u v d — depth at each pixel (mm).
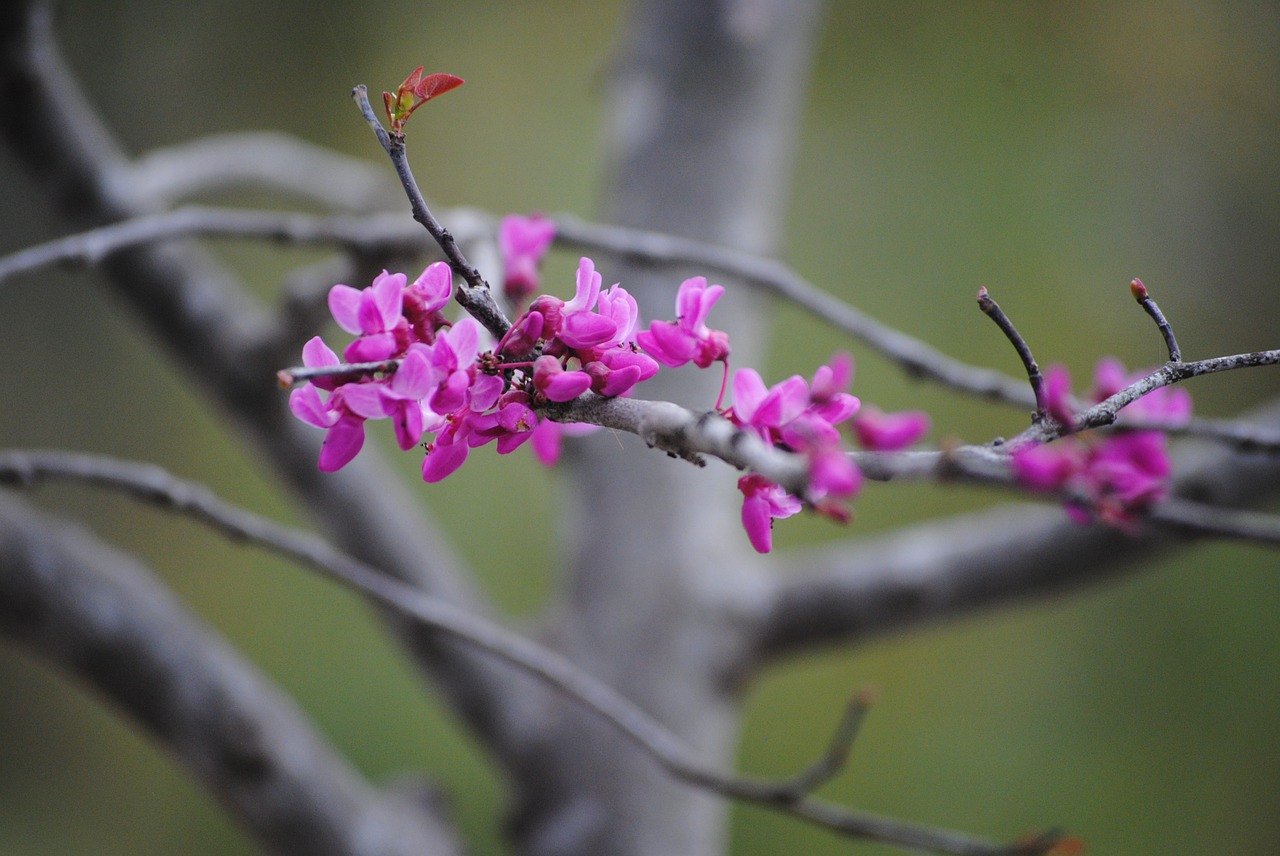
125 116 2662
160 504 1058
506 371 945
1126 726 2424
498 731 1443
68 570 1219
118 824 2625
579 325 941
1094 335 2613
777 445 935
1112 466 1044
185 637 1264
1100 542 1430
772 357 2602
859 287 2686
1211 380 2648
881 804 2340
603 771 1414
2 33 1262
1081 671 2494
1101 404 953
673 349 951
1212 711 2395
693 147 1644
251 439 1525
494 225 1118
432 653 1467
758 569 1566
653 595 1491
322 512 1514
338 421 939
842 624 1521
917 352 1107
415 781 1495
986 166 2719
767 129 1702
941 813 2340
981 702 2480
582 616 1514
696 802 1438
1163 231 2715
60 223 1567
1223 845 2283
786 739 2412
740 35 1672
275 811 1256
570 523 1606
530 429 944
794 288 1150
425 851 1339
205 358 1455
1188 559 2498
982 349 2598
